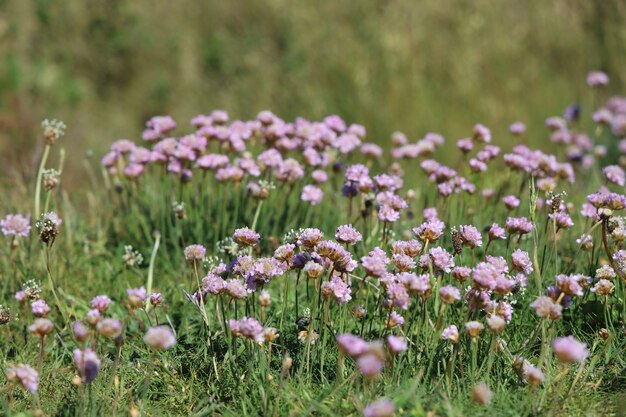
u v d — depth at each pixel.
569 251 4.81
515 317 3.95
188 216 5.30
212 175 5.67
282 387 3.31
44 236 3.91
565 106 9.80
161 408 3.45
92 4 11.24
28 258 4.73
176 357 3.78
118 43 10.95
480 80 9.95
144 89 10.75
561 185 5.47
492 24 10.36
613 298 4.02
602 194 3.93
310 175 5.41
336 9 10.74
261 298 3.43
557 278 3.30
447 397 3.18
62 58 10.85
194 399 3.50
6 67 10.27
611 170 4.59
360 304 4.09
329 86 10.09
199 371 3.68
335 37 10.47
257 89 10.40
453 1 10.58
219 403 3.42
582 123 9.20
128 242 5.33
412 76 9.94
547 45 10.25
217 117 5.46
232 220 5.27
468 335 3.45
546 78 10.04
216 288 3.41
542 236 4.51
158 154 5.06
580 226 5.13
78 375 3.48
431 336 3.64
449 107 9.73
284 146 5.35
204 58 10.87
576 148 7.13
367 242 4.62
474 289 3.39
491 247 4.69
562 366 3.54
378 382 3.29
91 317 3.17
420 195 6.06
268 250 5.02
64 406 3.34
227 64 10.71
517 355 3.49
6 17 10.98
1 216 5.38
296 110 10.03
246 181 5.43
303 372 3.53
